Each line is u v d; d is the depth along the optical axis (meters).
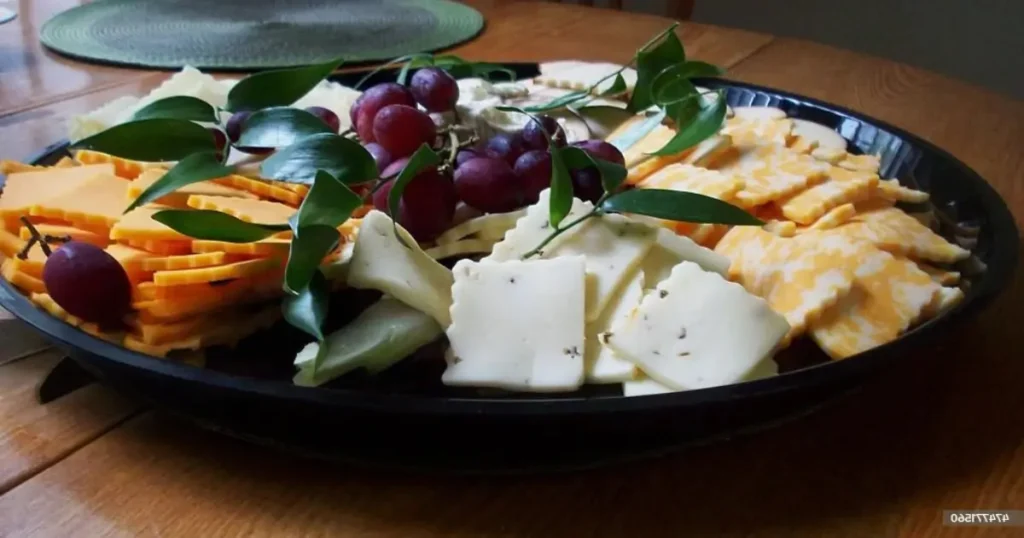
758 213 0.47
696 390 0.33
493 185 0.44
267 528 0.34
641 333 0.37
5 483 0.35
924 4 1.27
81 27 0.88
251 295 0.40
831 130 0.57
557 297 0.38
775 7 1.38
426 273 0.39
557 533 0.34
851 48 1.34
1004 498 0.35
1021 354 0.42
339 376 0.38
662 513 0.34
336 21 0.91
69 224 0.42
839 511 0.34
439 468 0.34
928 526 0.34
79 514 0.34
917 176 0.52
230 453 0.36
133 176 0.47
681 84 0.52
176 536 0.33
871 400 0.39
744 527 0.34
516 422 0.32
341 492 0.35
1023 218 0.53
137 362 0.34
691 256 0.41
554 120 0.49
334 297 0.41
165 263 0.39
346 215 0.37
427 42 0.84
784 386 0.33
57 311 0.39
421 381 0.38
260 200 0.44
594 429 0.33
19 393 0.39
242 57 0.78
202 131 0.44
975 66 1.26
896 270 0.41
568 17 0.99
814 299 0.39
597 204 0.41
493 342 0.37
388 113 0.45
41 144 0.62
